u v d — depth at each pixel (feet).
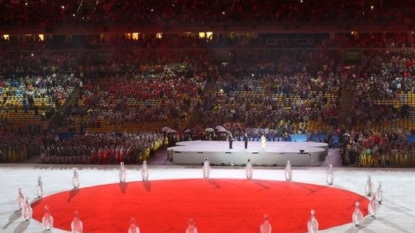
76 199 127.34
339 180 148.25
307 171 161.89
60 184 144.97
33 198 129.39
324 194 131.34
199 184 143.23
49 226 103.50
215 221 108.17
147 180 149.28
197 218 110.22
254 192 133.69
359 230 102.47
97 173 160.45
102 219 109.70
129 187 140.26
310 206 119.96
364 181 146.61
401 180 148.25
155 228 103.35
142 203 122.93
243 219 109.50
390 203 123.13
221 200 125.39
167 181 147.64
